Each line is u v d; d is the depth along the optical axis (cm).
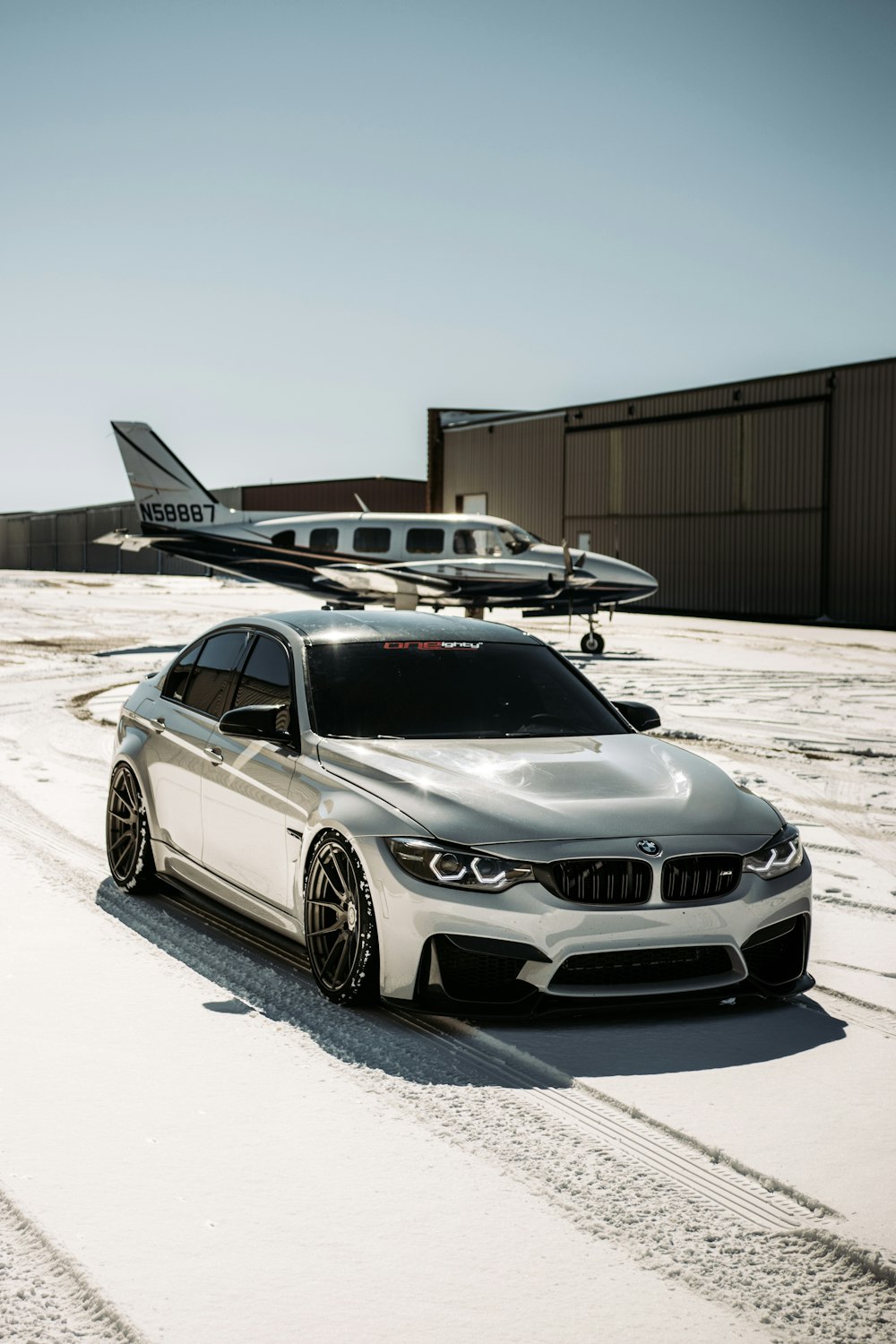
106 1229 287
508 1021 435
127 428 2752
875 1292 268
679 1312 258
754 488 3712
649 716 557
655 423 4044
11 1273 268
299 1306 258
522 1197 307
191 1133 339
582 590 2341
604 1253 281
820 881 641
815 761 1045
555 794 451
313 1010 440
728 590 3803
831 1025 435
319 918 455
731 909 428
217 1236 285
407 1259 277
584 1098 369
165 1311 255
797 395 3572
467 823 425
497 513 4709
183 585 5425
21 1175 313
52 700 1399
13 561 10388
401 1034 420
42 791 846
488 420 4731
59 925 536
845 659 2086
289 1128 344
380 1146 334
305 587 2642
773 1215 300
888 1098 371
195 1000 446
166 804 564
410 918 417
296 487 7250
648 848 424
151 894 595
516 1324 253
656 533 4047
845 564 3453
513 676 557
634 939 416
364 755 473
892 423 3328
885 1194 311
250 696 546
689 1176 320
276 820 481
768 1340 249
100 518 8775
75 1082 371
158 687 617
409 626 580
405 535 2548
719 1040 419
